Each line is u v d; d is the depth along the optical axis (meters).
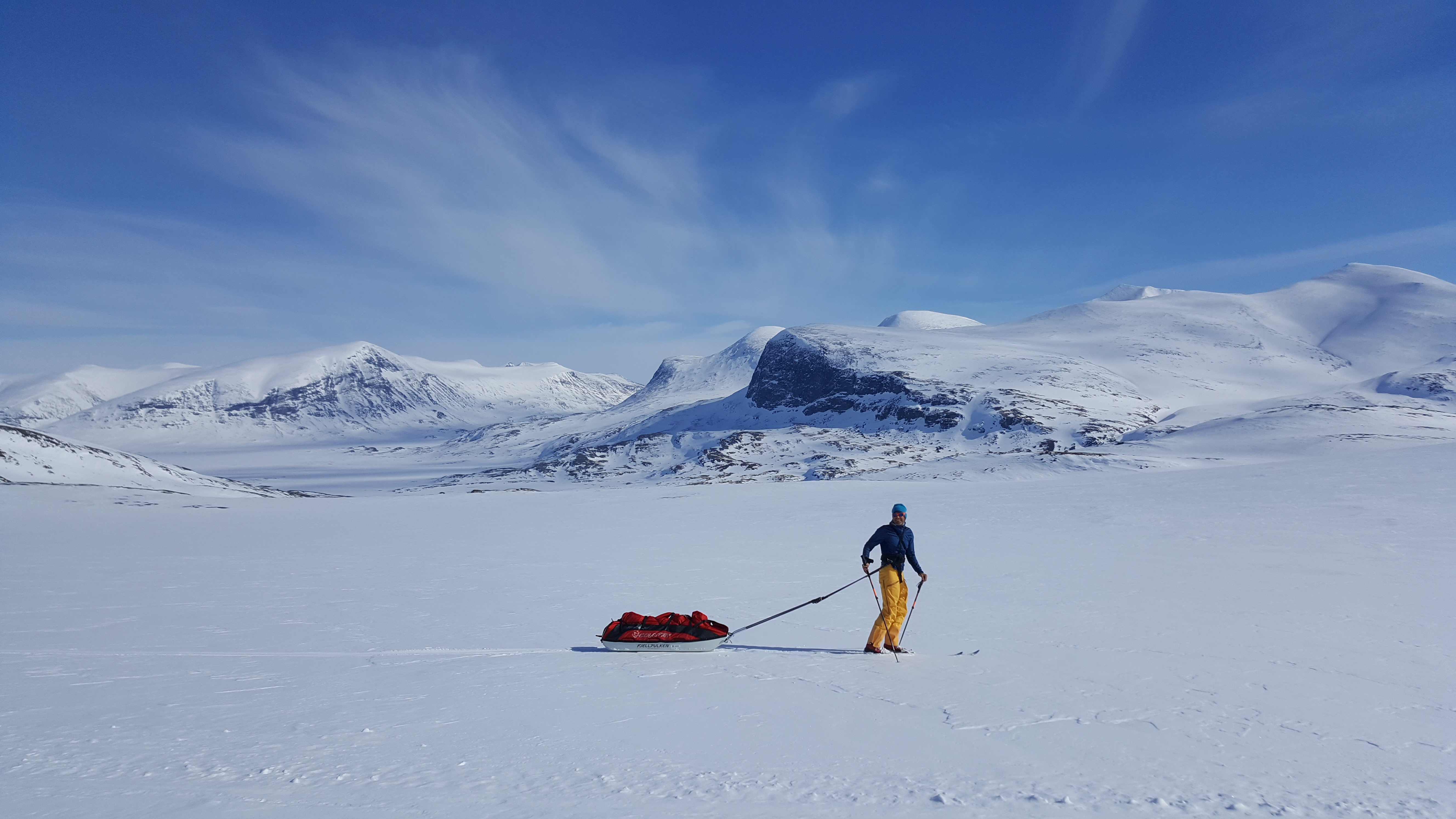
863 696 6.76
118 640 9.60
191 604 12.50
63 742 5.52
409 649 9.02
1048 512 25.86
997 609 10.98
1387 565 13.33
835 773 4.88
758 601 12.41
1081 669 7.60
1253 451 64.50
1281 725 5.80
